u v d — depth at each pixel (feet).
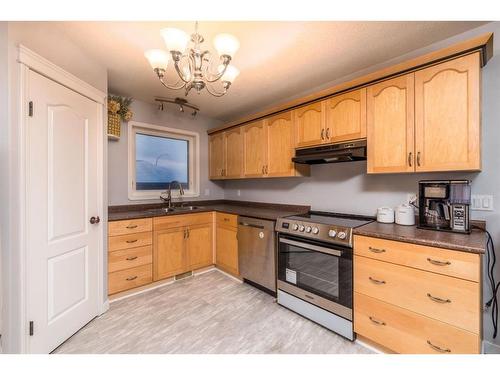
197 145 12.25
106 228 7.19
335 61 6.86
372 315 5.25
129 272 7.90
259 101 10.28
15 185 4.53
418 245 4.58
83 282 6.26
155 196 10.69
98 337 5.84
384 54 6.49
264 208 10.74
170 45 4.07
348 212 7.88
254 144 9.84
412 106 5.45
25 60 4.61
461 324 4.11
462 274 4.10
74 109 5.90
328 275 6.16
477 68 4.59
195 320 6.61
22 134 4.62
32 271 4.86
